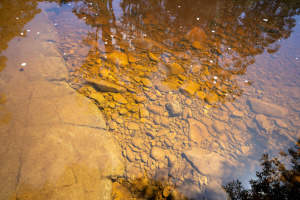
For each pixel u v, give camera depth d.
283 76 4.70
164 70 4.37
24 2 6.17
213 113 3.77
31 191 2.03
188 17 6.89
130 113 3.48
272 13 7.90
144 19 6.42
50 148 2.46
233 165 2.97
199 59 4.84
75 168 2.34
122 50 4.76
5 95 3.00
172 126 3.49
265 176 2.80
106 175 2.42
